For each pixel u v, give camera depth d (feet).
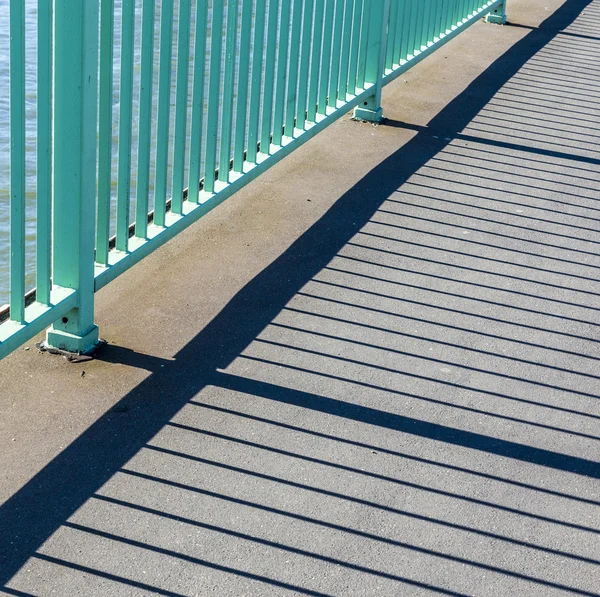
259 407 11.59
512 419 11.83
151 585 8.70
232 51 14.73
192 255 15.49
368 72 22.54
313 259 15.80
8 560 8.88
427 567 9.20
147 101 12.58
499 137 23.21
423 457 10.93
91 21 10.75
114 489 9.96
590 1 42.96
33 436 10.69
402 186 19.49
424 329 13.85
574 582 9.17
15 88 10.13
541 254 16.89
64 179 11.23
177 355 12.55
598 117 25.52
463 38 33.58
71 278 11.80
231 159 17.69
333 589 8.82
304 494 10.12
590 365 13.29
